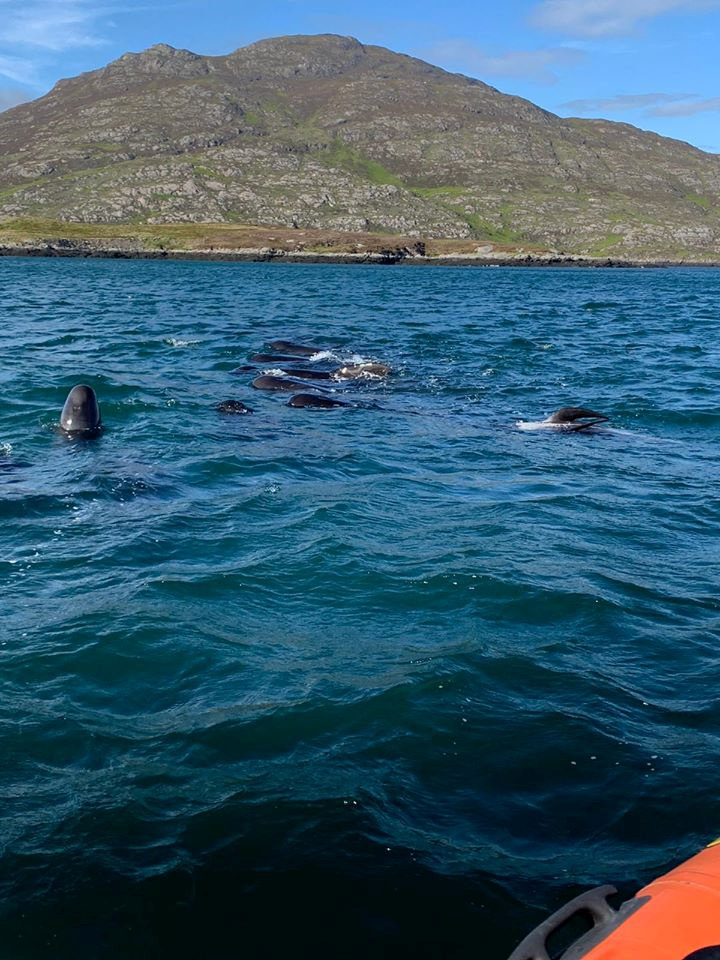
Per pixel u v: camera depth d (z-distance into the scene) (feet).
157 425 54.03
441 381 74.38
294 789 18.40
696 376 80.07
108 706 21.65
